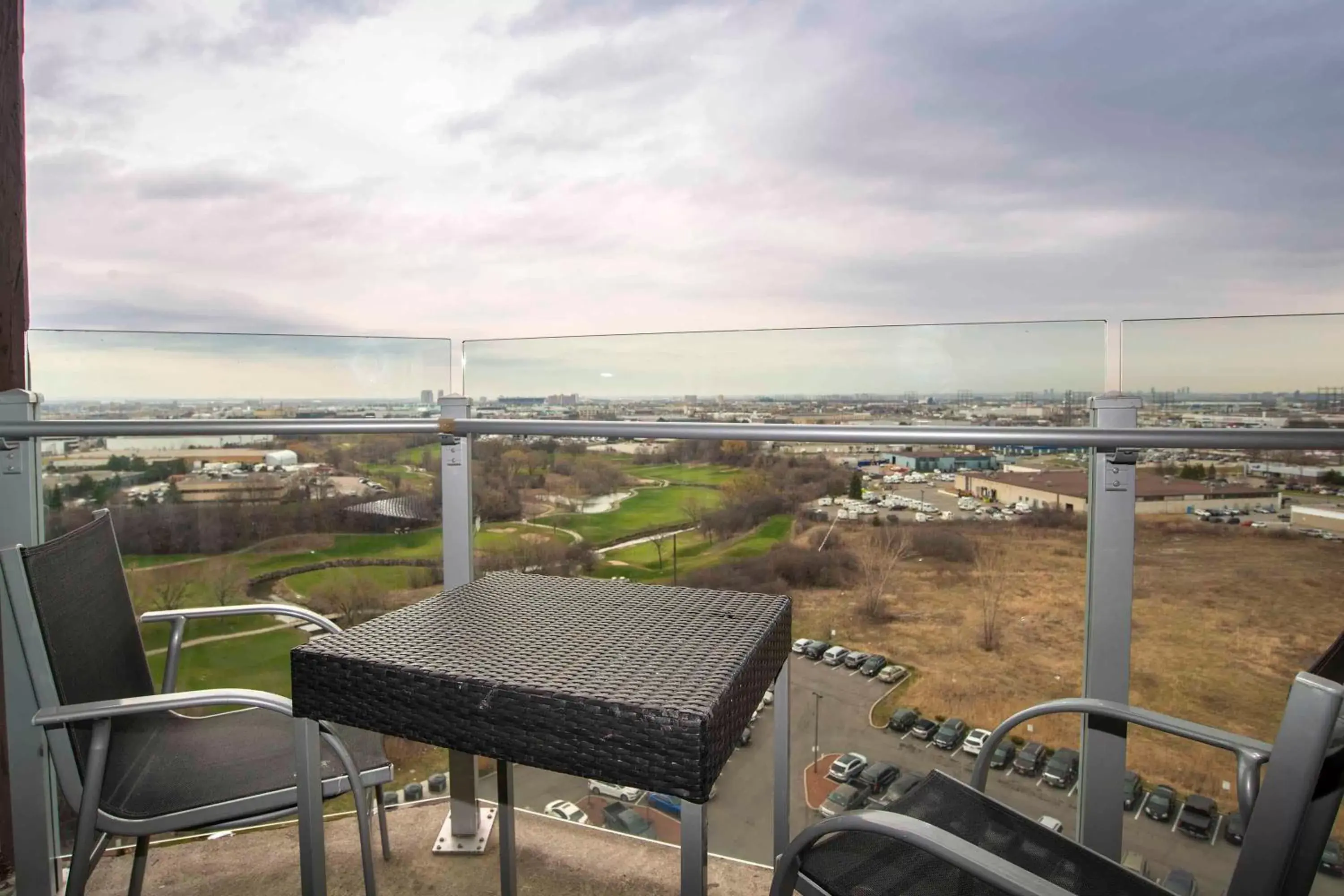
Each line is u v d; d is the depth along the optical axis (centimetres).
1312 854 84
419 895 189
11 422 175
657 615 128
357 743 159
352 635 116
